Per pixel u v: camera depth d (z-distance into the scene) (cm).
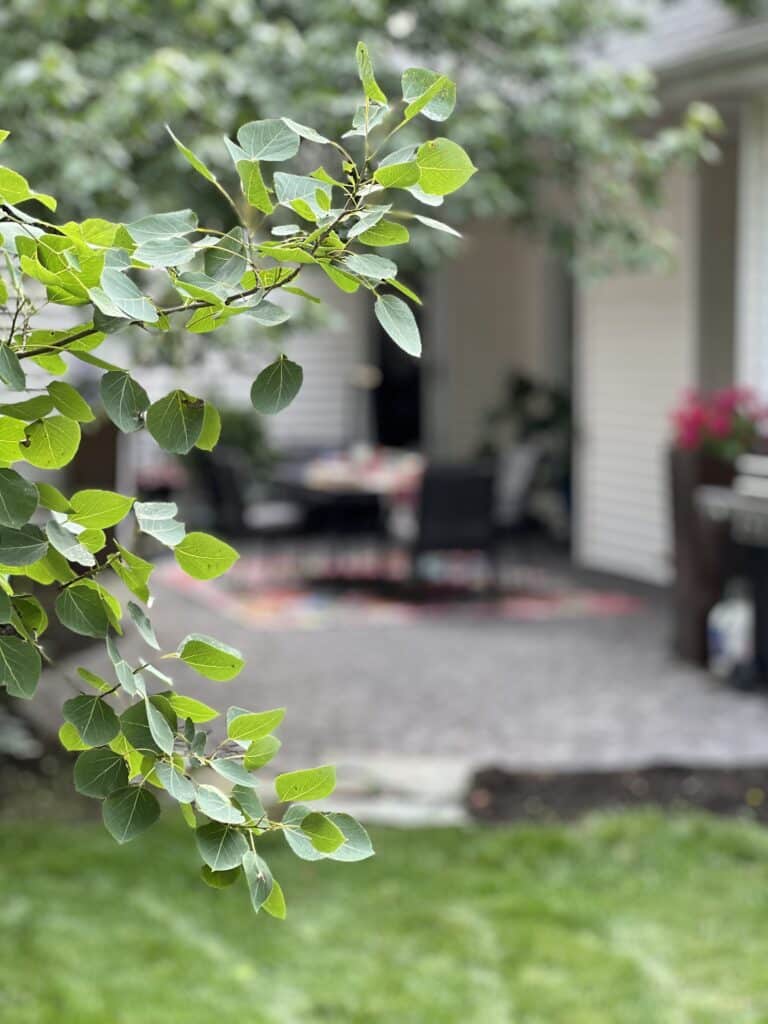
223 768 101
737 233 1090
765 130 884
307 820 100
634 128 1050
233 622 985
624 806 558
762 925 429
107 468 593
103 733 96
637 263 731
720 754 655
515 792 577
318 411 1473
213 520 1174
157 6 639
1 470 91
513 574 1191
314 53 629
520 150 708
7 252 99
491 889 459
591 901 447
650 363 1133
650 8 807
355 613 1023
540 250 1467
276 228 102
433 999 375
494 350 1536
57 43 626
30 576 103
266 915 433
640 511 1164
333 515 1175
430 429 1530
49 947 401
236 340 605
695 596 839
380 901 448
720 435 820
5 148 543
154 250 98
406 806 565
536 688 791
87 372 599
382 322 94
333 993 379
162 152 610
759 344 892
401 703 754
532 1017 366
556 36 721
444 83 96
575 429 1237
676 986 385
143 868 466
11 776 563
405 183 98
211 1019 359
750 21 773
